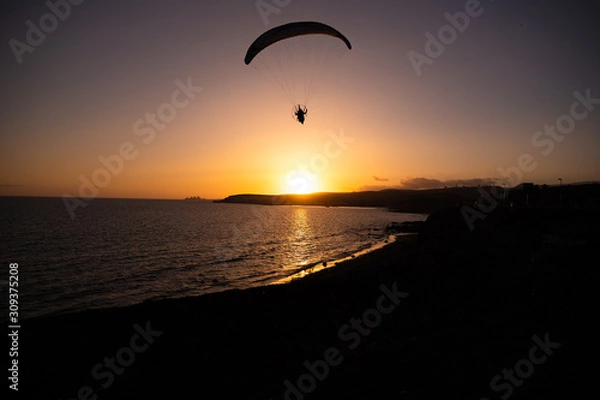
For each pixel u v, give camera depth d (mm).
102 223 90562
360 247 49750
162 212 167750
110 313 16609
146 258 39594
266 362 11312
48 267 33906
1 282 28047
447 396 8742
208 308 17328
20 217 106250
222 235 66875
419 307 16172
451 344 11938
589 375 9344
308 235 69062
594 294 16719
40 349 12633
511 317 14180
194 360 11586
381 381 9688
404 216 152625
